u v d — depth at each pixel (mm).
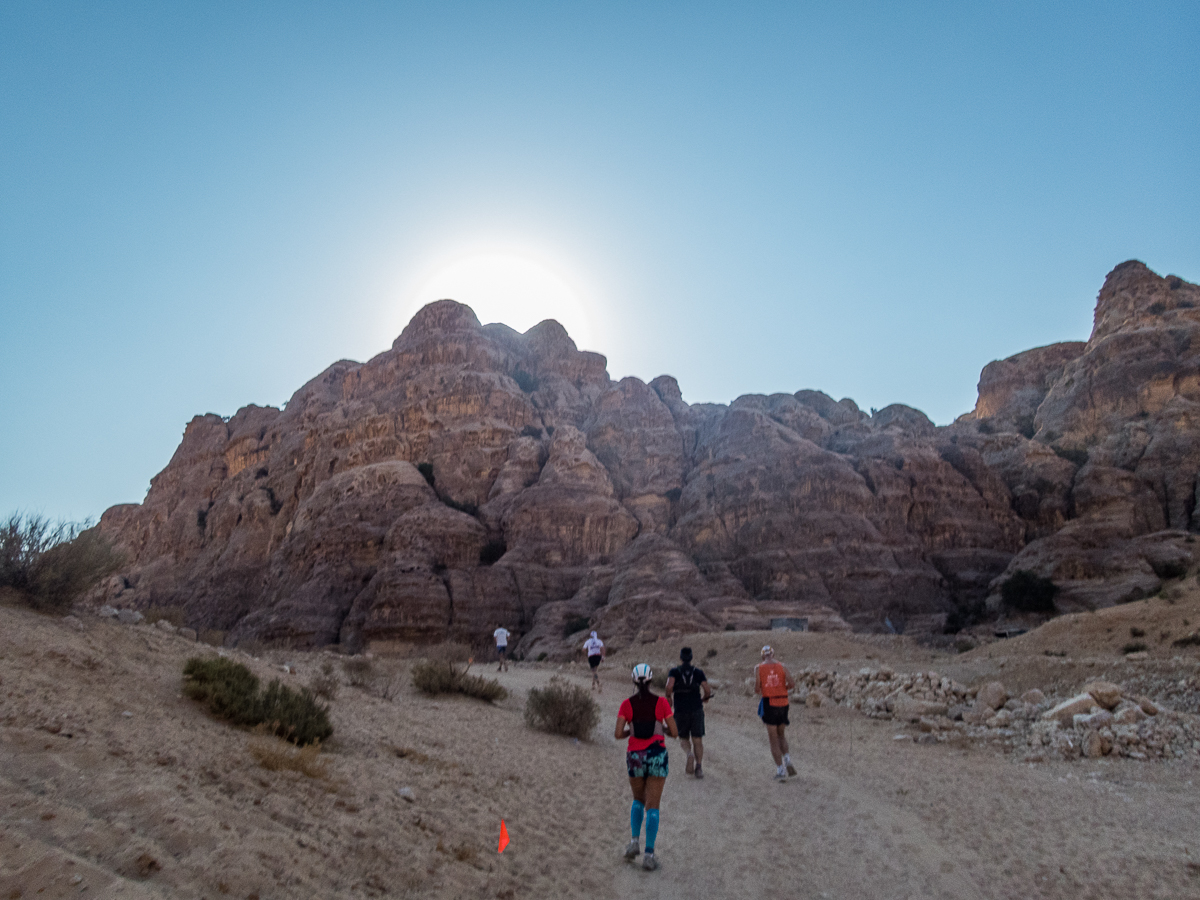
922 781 11367
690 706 11508
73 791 5270
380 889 5516
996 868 7457
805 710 20125
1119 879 7125
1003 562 62969
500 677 25859
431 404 80875
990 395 101125
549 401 90125
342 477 75250
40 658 8055
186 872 4660
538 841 7586
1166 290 80688
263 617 64562
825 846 8102
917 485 66438
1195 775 11570
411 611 56031
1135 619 28109
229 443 113062
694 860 7559
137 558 111375
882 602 56094
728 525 65188
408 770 9102
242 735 8367
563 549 64625
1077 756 13117
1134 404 70000
